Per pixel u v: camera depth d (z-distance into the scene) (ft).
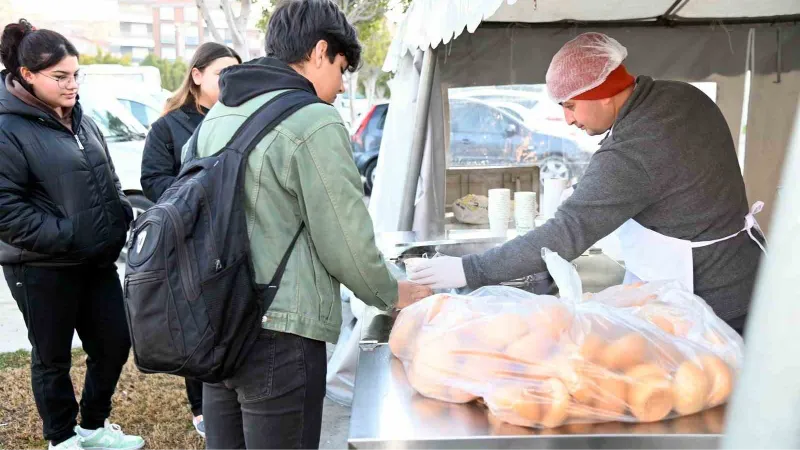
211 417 5.65
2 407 11.60
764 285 2.32
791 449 2.27
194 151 5.23
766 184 13.34
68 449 8.95
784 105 13.08
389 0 43.96
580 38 6.27
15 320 17.72
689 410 3.92
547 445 3.78
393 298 5.34
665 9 11.89
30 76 7.83
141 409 11.51
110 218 8.59
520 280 6.82
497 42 12.87
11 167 7.77
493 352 4.09
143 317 4.62
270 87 5.08
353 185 4.95
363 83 92.84
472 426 3.91
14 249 8.18
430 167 13.01
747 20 12.79
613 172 5.68
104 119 23.16
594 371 3.91
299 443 5.18
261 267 4.88
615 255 8.63
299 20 5.14
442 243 8.64
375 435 3.80
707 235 5.90
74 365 13.64
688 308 4.58
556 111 13.85
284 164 4.82
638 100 5.89
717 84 13.15
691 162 5.74
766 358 2.30
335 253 4.95
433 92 12.87
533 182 13.26
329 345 14.10
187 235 4.63
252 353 4.95
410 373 4.43
